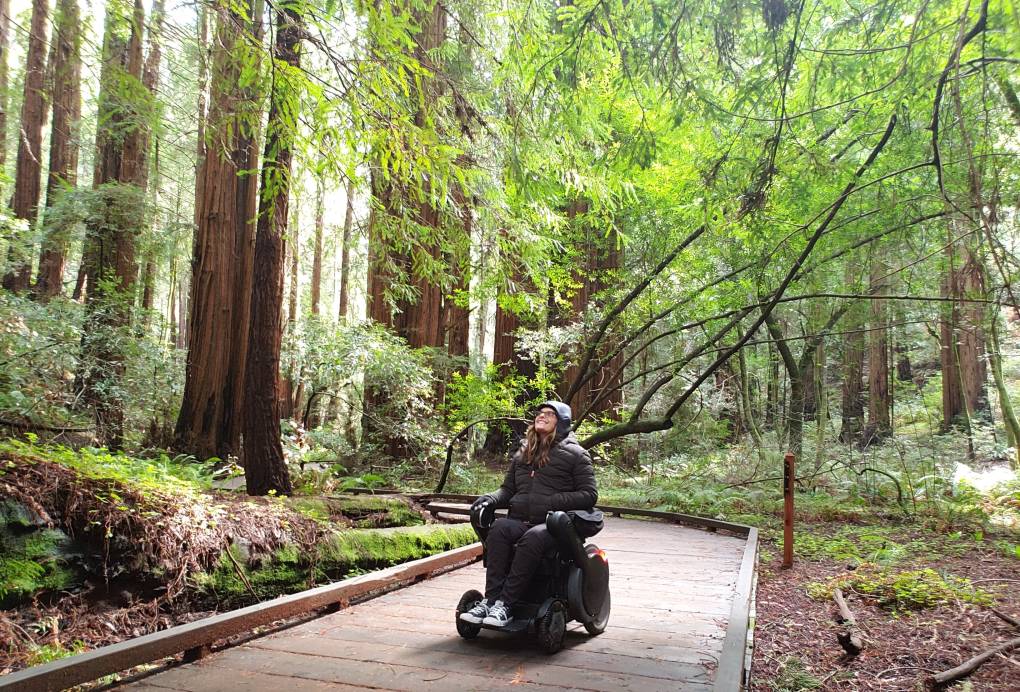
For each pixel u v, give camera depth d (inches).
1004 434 642.2
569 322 580.1
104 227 567.5
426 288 633.6
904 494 447.8
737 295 410.6
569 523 162.7
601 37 179.9
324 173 205.9
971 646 180.1
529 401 541.6
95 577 187.3
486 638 172.4
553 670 148.9
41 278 618.8
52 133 642.8
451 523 354.6
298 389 701.9
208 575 204.7
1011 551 301.4
